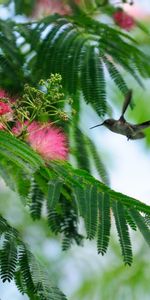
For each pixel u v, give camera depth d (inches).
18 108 326.3
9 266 294.7
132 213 310.0
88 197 310.7
